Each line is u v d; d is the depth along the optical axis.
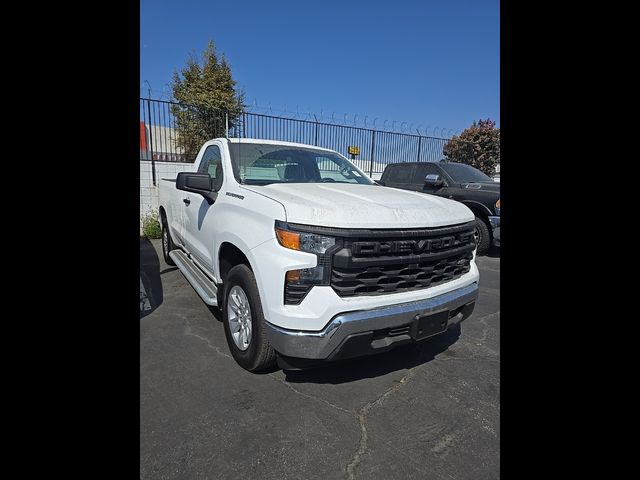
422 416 2.26
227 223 2.75
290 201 2.26
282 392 2.45
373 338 2.21
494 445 2.01
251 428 2.09
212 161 3.76
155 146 8.45
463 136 18.30
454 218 2.62
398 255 2.29
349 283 2.15
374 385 2.58
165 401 2.30
